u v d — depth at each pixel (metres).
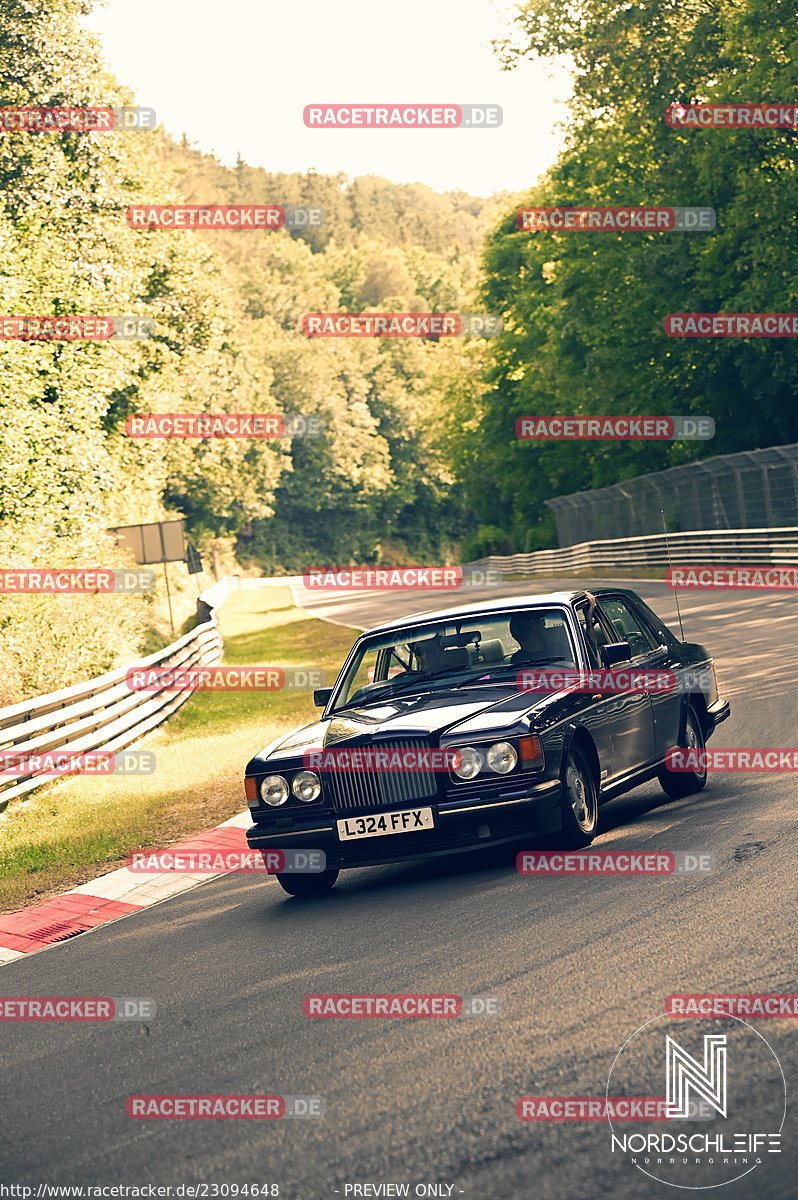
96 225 47.12
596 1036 6.70
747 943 7.92
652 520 63.81
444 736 11.21
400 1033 7.31
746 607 35.94
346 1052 7.16
